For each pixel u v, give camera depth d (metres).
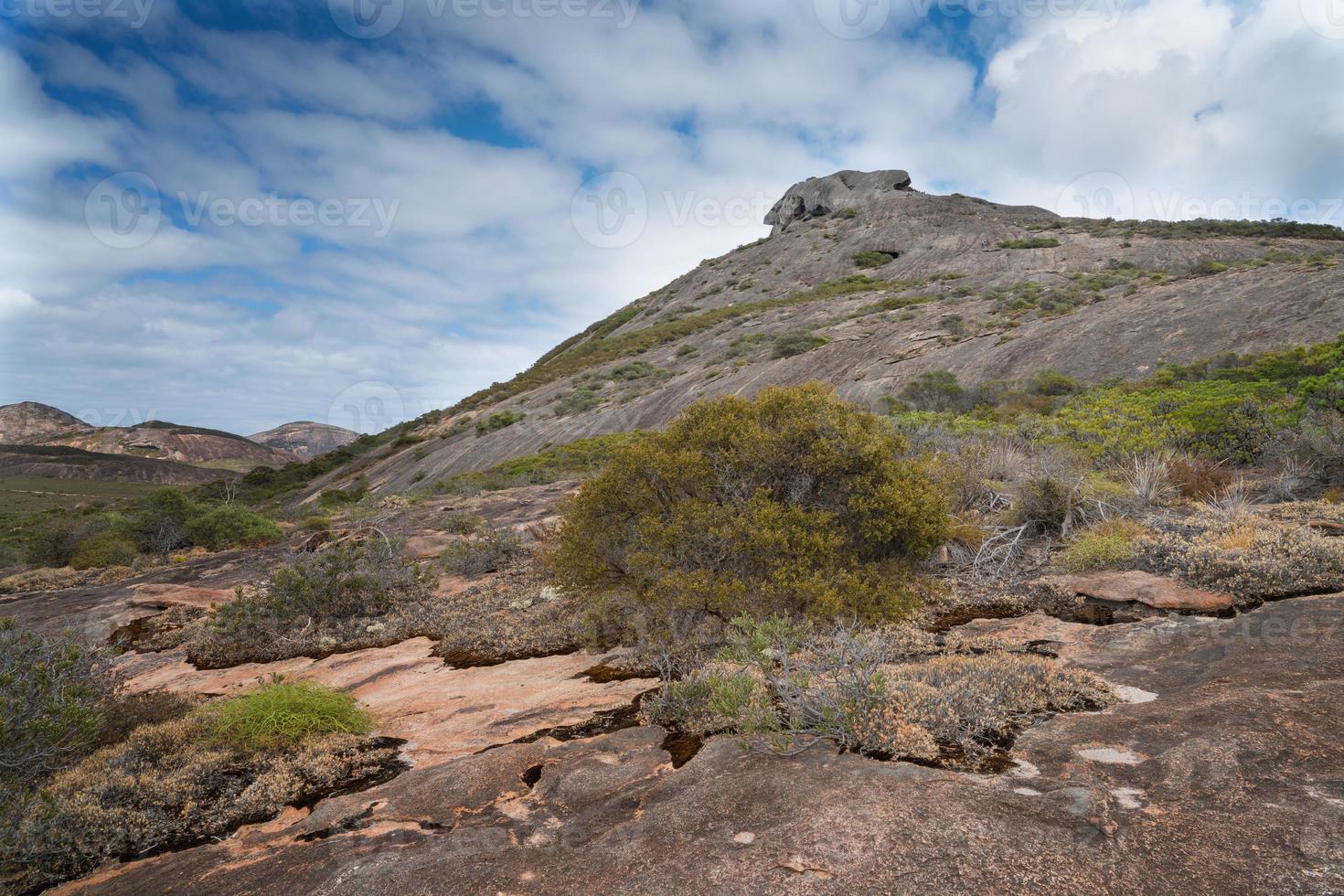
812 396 6.23
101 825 3.41
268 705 4.33
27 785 3.72
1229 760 2.49
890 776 2.69
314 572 8.30
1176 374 23.19
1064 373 29.55
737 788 2.74
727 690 3.54
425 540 11.91
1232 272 35.75
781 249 110.56
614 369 63.59
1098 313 34.94
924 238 95.38
